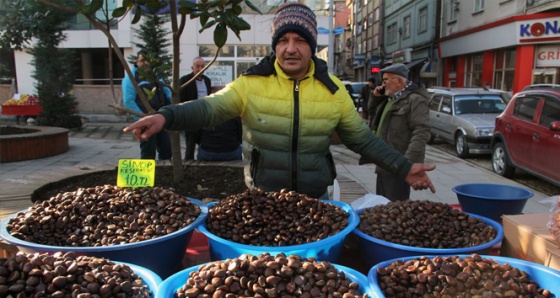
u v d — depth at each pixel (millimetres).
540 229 1735
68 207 1906
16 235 1703
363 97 12312
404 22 26734
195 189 3674
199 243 2170
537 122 6488
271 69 2090
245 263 1357
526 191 2664
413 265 1484
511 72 15812
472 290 1372
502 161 7457
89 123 14336
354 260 2053
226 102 2008
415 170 2100
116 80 17219
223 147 4703
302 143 2125
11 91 16406
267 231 1785
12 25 6637
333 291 1319
